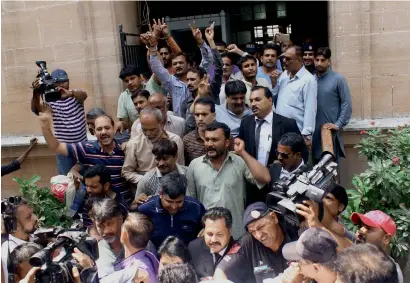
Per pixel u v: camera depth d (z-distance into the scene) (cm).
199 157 379
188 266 234
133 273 261
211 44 494
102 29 601
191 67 521
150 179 375
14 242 297
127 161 413
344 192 314
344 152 511
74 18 607
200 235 325
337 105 495
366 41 521
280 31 722
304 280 229
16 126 660
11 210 292
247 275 279
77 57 617
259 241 278
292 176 281
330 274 212
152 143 406
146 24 674
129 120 559
